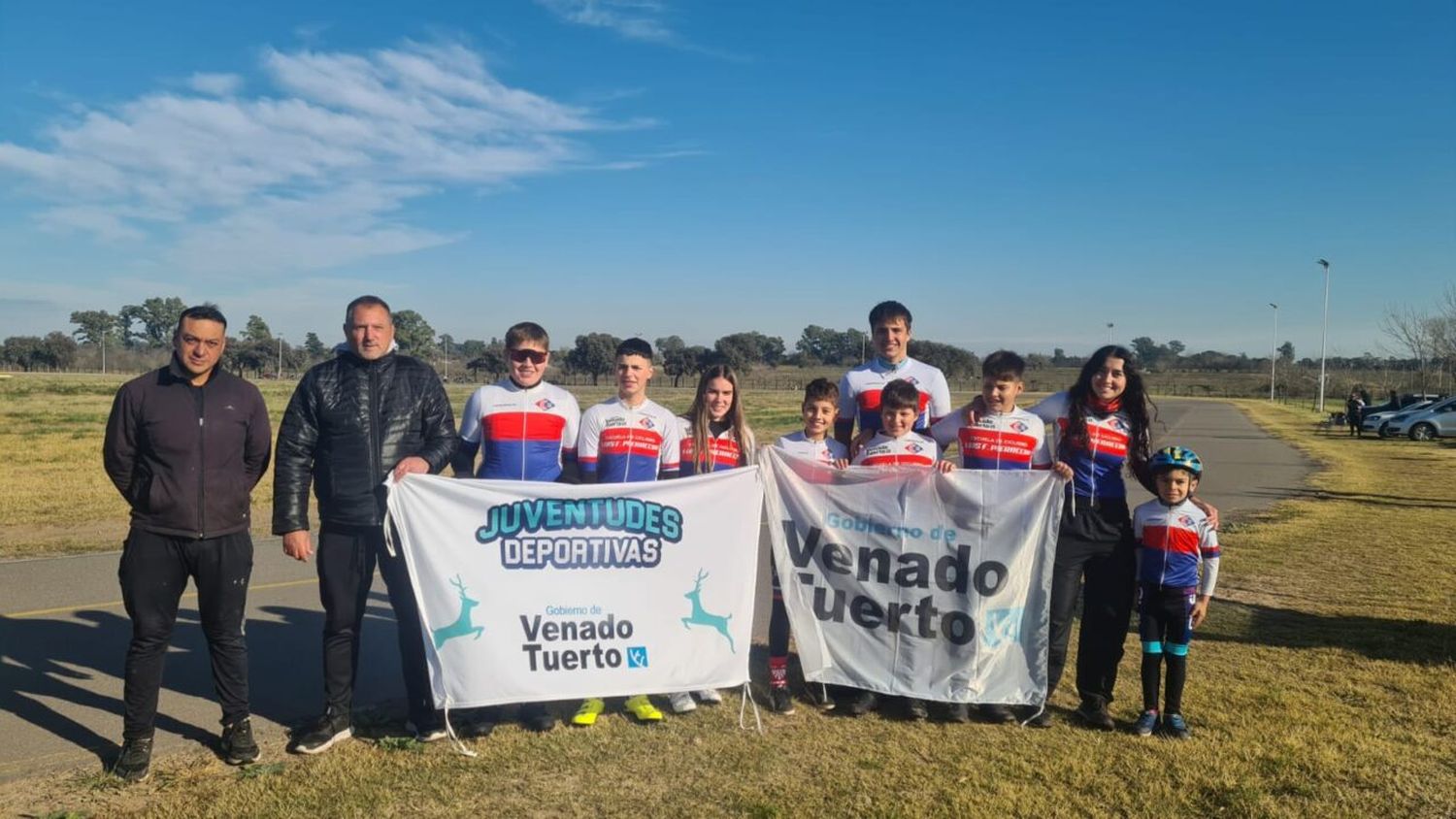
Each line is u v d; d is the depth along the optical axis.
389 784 4.15
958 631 5.06
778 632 5.23
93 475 16.45
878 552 5.20
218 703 5.25
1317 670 5.70
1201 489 16.16
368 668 6.02
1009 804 3.93
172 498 4.20
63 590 7.87
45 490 14.41
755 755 4.50
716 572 5.09
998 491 5.07
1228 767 4.30
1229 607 7.20
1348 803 3.96
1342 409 58.03
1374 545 10.05
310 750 4.51
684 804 3.97
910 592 5.14
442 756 4.49
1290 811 3.88
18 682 5.52
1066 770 4.29
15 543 10.06
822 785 4.16
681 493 5.04
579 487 4.89
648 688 4.94
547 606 4.84
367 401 4.67
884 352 5.78
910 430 5.42
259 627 6.87
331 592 4.63
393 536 4.66
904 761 4.43
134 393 4.23
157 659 4.28
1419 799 4.00
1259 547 9.91
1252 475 18.73
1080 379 5.10
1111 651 4.92
